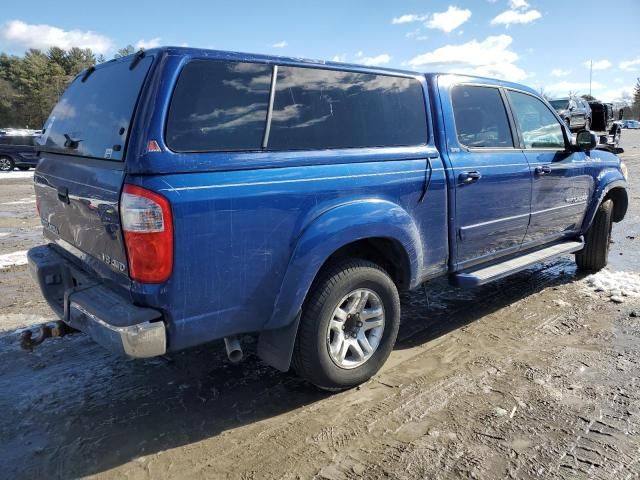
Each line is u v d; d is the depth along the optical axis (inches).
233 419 124.4
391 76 143.6
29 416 126.3
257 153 112.7
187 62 105.7
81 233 121.3
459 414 123.3
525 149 182.2
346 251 137.2
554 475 101.9
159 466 108.0
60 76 2728.8
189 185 102.1
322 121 125.6
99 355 158.9
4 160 855.1
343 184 125.2
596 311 187.9
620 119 1145.4
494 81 175.6
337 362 131.2
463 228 159.2
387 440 114.3
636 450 108.9
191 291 105.2
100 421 124.3
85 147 118.3
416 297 206.5
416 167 142.7
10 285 227.0
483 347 160.2
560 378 139.3
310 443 114.3
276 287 116.4
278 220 114.0
